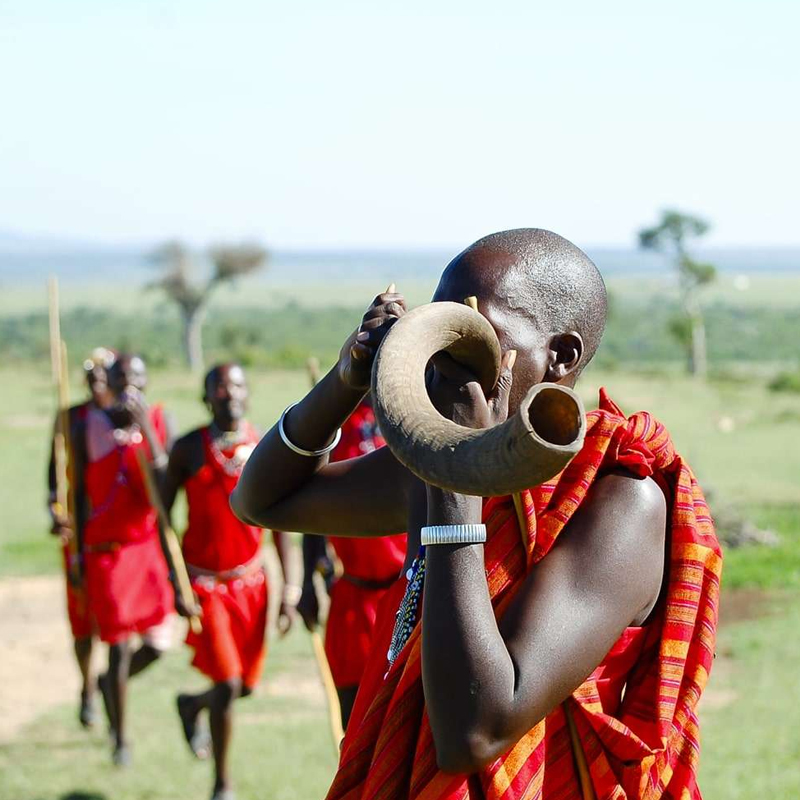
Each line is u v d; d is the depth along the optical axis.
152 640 12.56
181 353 118.31
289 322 146.62
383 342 3.10
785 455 36.47
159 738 12.88
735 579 18.91
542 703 3.19
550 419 2.77
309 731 12.82
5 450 37.59
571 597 3.29
